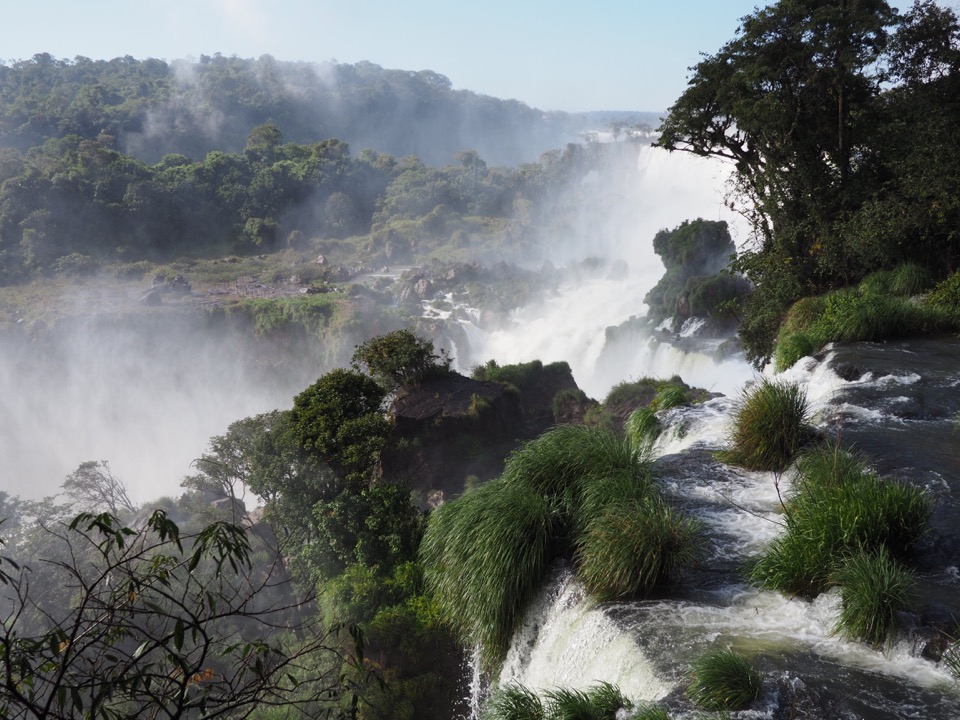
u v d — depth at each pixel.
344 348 118.31
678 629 7.89
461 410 38.50
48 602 24.09
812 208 28.56
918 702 6.35
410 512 28.72
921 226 24.27
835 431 12.59
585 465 10.70
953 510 9.47
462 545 10.26
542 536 9.80
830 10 26.52
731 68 29.67
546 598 9.57
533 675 9.16
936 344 17.81
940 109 26.89
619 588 8.86
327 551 27.89
